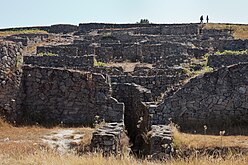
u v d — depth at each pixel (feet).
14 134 44.39
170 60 94.99
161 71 75.31
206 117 48.44
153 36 147.33
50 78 54.49
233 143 37.83
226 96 48.57
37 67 54.60
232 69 48.78
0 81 50.01
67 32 196.24
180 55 96.89
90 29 194.80
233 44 120.88
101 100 54.13
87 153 35.83
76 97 54.44
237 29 165.07
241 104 48.34
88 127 50.70
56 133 45.24
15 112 51.80
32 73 54.39
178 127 45.91
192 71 76.13
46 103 54.29
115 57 116.06
